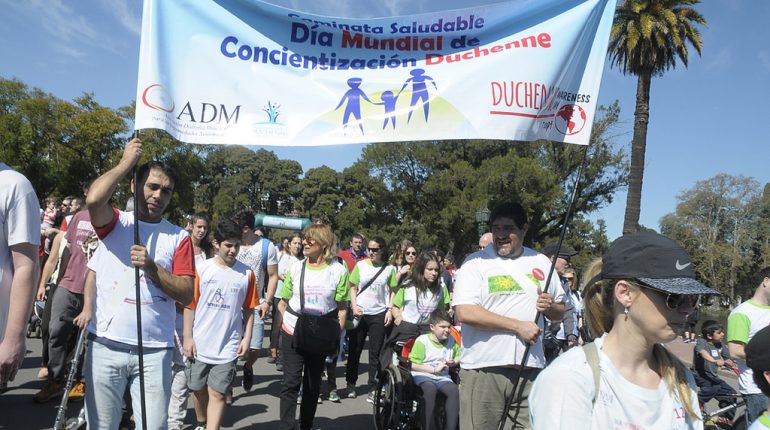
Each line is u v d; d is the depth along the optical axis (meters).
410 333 6.29
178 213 46.19
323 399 7.18
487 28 3.59
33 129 39.09
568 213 3.32
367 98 3.58
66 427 4.52
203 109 3.42
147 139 41.88
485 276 3.62
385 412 5.34
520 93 3.55
